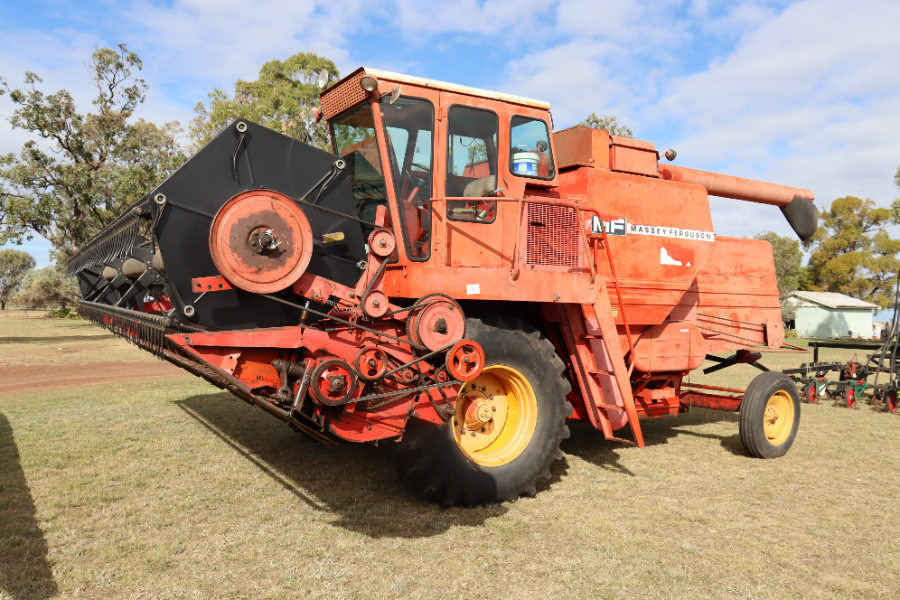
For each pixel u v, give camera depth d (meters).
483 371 4.75
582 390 5.48
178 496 4.75
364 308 3.93
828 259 59.28
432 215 4.56
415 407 4.17
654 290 6.02
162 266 3.70
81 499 4.62
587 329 5.39
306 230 3.83
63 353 18.23
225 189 3.73
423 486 4.45
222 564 3.54
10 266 98.12
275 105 29.11
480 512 4.53
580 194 5.64
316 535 4.00
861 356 21.00
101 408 8.38
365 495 4.84
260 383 3.87
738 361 7.89
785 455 6.47
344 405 3.85
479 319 4.62
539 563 3.64
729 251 7.26
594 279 5.09
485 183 4.88
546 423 4.90
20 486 4.92
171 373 13.26
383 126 4.39
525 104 5.00
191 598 3.13
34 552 3.68
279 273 3.73
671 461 6.18
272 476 5.31
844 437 7.42
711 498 4.96
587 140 5.79
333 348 3.90
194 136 33.66
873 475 5.70
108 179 25.56
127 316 5.48
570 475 5.61
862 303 47.66
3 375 12.81
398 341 4.12
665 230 6.12
